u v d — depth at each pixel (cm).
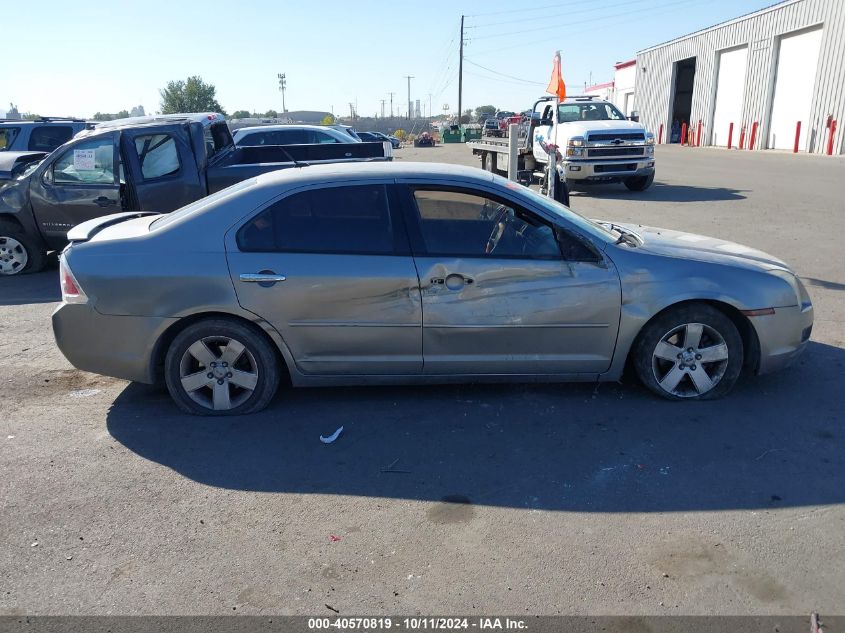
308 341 446
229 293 435
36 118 1555
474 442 418
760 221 1146
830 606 277
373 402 476
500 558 311
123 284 437
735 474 375
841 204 1300
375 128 9550
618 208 1359
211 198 474
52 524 342
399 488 371
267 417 457
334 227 443
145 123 898
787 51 2756
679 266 446
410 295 438
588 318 445
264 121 2667
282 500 361
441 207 447
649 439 416
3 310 748
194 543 326
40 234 903
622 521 336
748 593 285
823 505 345
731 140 3181
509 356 454
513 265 438
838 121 2462
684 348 459
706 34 3353
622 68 4716
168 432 440
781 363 467
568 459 395
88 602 288
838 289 739
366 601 286
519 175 1491
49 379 537
